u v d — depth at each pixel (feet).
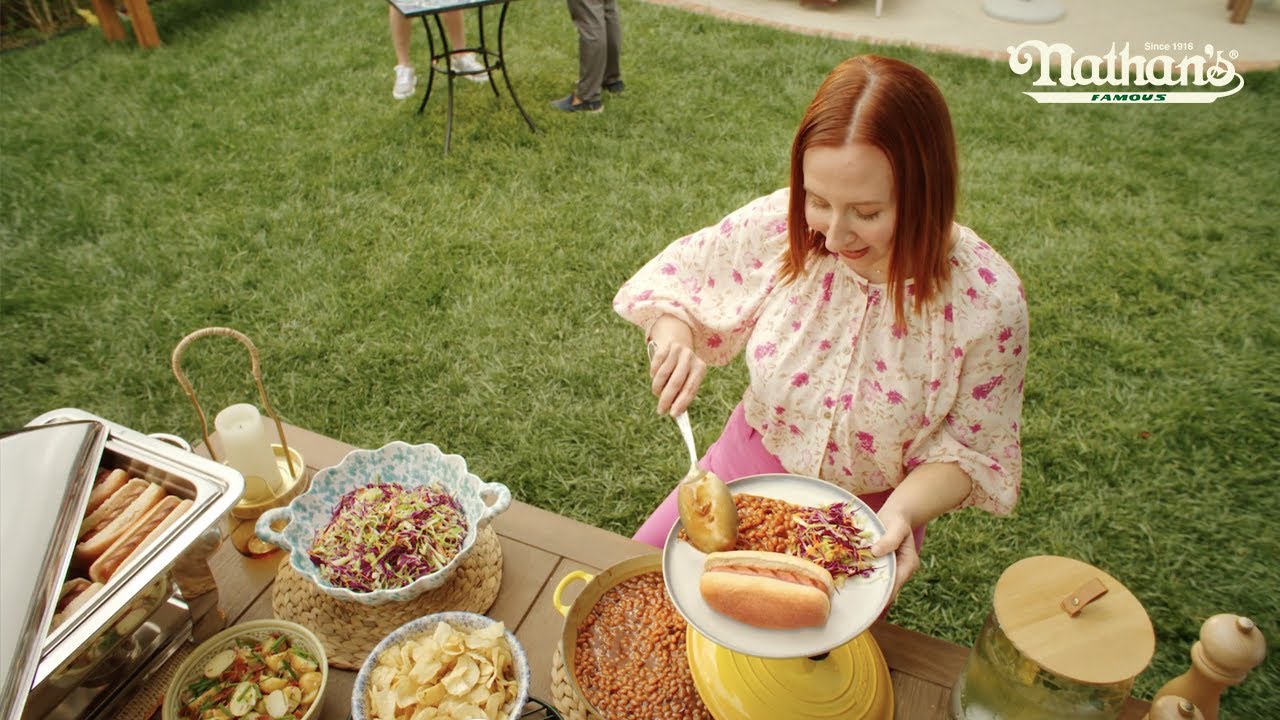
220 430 4.87
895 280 4.40
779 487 4.44
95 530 3.99
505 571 4.93
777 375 5.19
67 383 10.61
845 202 4.09
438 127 15.97
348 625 4.53
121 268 12.43
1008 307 4.49
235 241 12.98
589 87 16.29
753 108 16.94
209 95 17.10
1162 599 8.28
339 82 17.58
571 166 14.93
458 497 4.92
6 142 15.31
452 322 11.60
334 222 13.51
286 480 5.26
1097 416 10.18
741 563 3.78
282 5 21.12
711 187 14.40
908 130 3.88
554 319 11.66
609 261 12.67
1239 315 11.69
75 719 3.89
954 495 4.76
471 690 3.81
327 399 10.45
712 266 5.59
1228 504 9.18
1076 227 13.50
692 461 4.36
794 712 3.80
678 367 4.90
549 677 4.37
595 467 9.71
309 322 11.55
